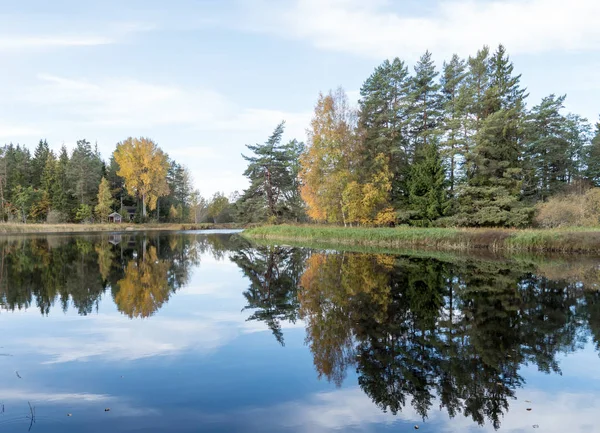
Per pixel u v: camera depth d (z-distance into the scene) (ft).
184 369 21.71
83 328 29.48
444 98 136.05
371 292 42.29
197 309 35.53
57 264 64.69
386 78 133.80
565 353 24.68
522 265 63.05
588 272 55.57
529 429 16.11
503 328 29.60
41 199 227.81
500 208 114.42
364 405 17.98
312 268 60.44
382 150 127.03
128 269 60.29
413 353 24.59
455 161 126.93
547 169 152.66
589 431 15.92
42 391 19.04
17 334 27.99
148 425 15.97
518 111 123.03
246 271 58.59
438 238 93.81
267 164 169.89
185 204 314.35
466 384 20.30
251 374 21.22
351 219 119.65
